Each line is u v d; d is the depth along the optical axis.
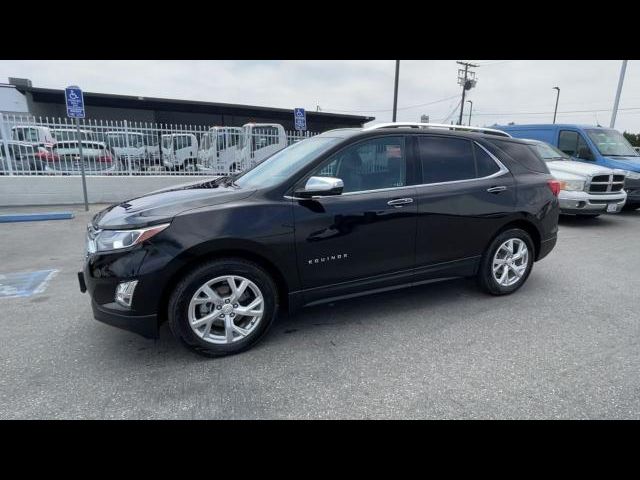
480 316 3.94
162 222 2.89
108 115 24.41
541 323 3.80
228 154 12.58
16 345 3.32
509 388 2.77
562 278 5.09
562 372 2.97
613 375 2.94
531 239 4.56
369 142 3.64
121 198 11.46
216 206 3.05
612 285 4.85
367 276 3.62
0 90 20.89
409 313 4.00
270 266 3.26
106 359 3.12
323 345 3.36
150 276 2.84
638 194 9.16
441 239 3.92
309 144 3.93
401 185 3.72
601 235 7.72
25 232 7.78
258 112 24.81
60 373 2.92
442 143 3.99
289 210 3.21
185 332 2.98
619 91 16.78
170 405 2.58
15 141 10.41
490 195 4.11
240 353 3.21
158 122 25.42
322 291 3.46
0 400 2.61
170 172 12.22
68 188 10.90
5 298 4.39
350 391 2.74
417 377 2.90
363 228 3.49
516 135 11.52
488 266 4.28
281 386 2.79
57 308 4.10
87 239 3.22
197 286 2.97
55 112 24.31
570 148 10.18
